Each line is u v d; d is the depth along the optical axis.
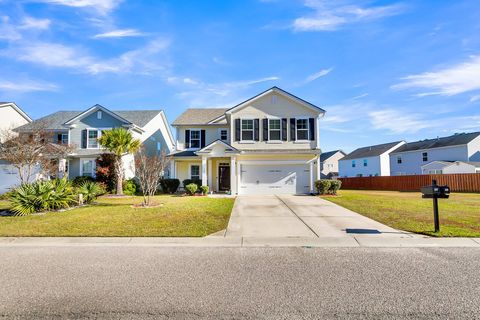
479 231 7.43
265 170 19.41
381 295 3.72
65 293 3.82
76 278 4.40
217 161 21.58
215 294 3.77
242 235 7.34
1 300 3.62
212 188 21.28
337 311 3.28
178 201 14.64
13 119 26.30
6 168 20.80
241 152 18.66
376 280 4.26
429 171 32.91
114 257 5.56
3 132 20.00
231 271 4.70
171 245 6.48
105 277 4.43
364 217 9.85
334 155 55.44
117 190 18.62
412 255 5.62
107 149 21.39
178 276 4.47
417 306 3.40
